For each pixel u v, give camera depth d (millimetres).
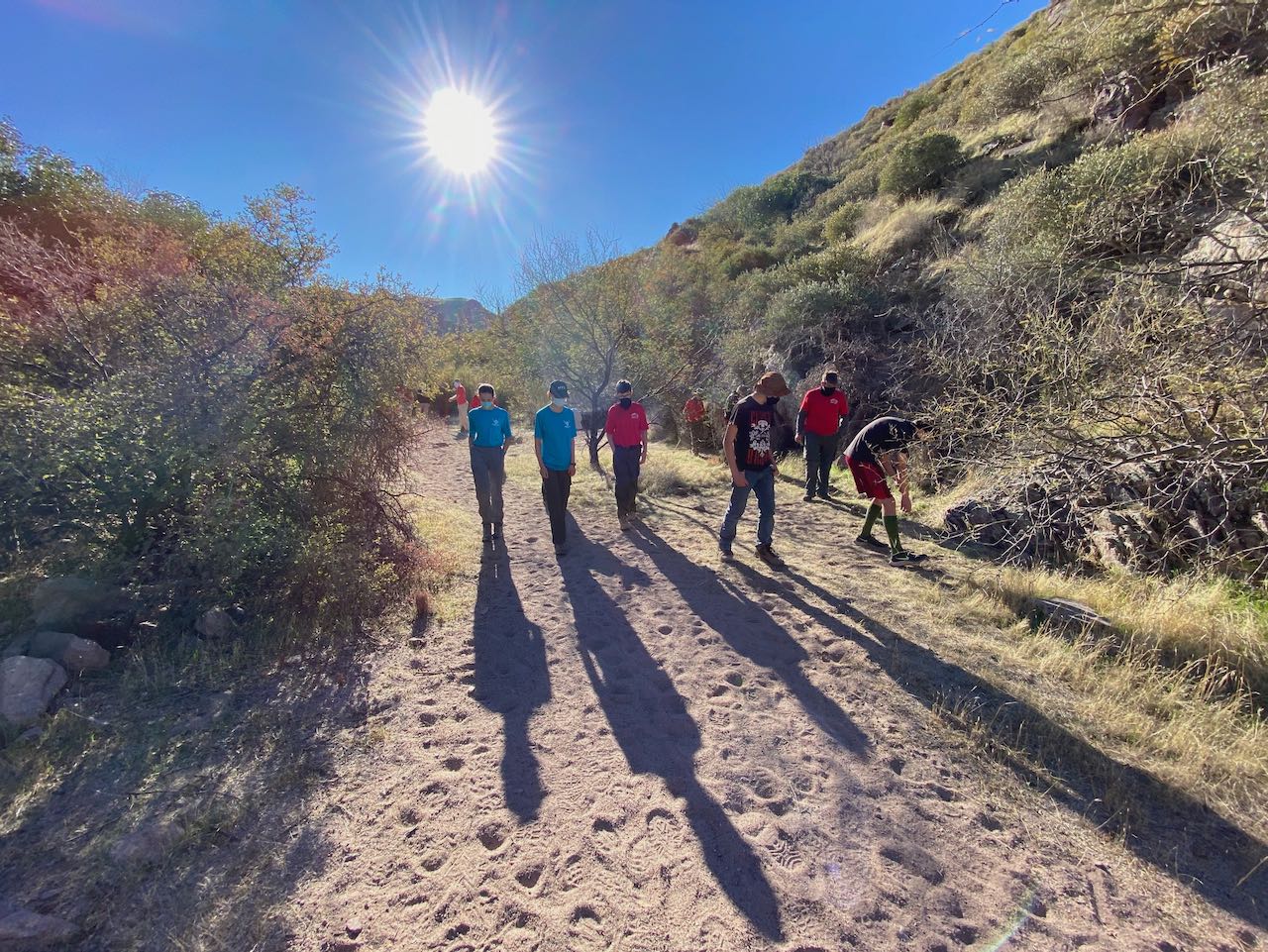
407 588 4633
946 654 3551
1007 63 15750
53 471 3266
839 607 4266
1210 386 3818
